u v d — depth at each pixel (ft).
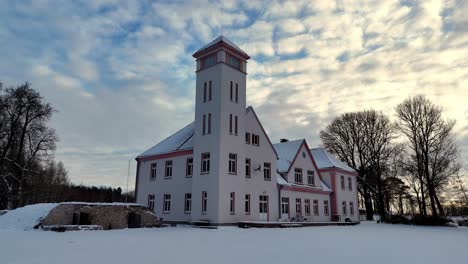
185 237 66.39
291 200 129.70
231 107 108.68
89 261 36.24
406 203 235.61
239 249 48.37
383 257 43.42
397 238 74.69
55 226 78.59
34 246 48.85
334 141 195.42
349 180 165.78
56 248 46.73
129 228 91.81
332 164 156.25
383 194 184.55
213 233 77.77
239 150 108.68
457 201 165.07
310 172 145.28
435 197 158.51
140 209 96.84
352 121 189.78
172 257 39.75
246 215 108.27
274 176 123.95
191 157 114.42
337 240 65.82
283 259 39.93
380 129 180.65
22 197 144.56
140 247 48.75
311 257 41.96
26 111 143.43
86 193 286.25
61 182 271.28
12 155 141.69
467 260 42.06
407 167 161.48
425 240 70.85
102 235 68.54
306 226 117.70
